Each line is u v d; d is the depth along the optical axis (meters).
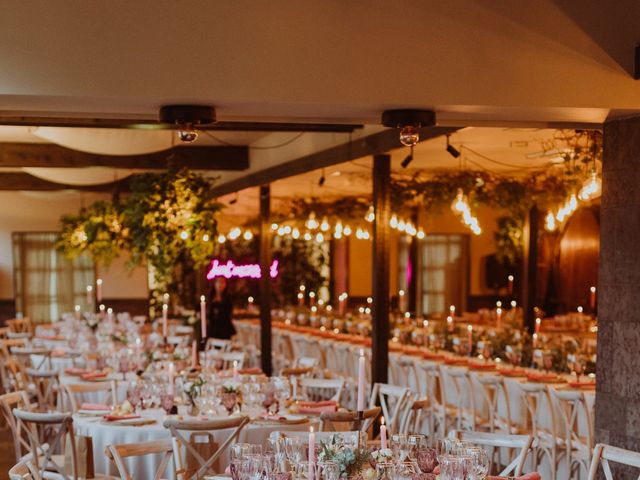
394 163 11.38
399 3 5.10
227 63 4.95
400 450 4.50
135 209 10.32
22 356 11.59
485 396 8.02
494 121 5.83
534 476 4.32
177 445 4.98
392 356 10.12
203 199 10.43
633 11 5.30
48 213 18.81
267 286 12.94
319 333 13.34
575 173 9.41
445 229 18.25
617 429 5.61
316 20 5.04
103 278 19.03
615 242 5.64
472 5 5.16
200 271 14.98
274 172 12.13
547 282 17.22
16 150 12.67
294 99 5.03
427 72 5.13
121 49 4.86
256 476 3.95
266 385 6.61
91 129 9.55
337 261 19.67
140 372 8.75
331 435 4.76
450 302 18.31
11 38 4.77
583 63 5.26
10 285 18.69
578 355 8.56
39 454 6.62
